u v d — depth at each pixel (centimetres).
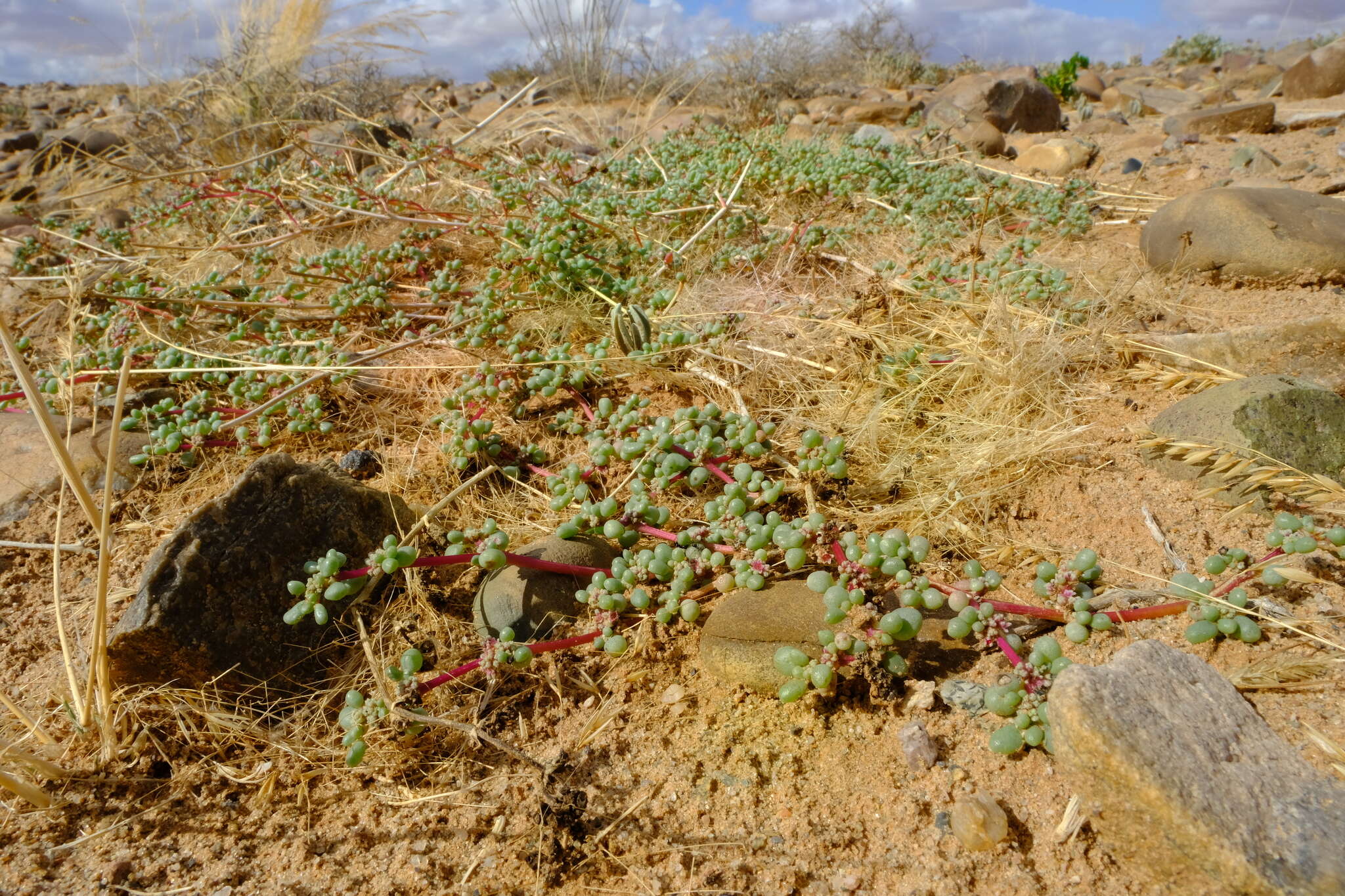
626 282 78
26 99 296
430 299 80
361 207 95
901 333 72
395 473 62
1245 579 44
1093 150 140
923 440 61
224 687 44
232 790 41
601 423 64
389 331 79
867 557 43
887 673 41
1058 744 34
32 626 52
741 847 37
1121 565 49
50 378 70
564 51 207
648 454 55
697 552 49
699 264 85
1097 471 57
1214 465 53
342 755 42
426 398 71
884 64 292
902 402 65
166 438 62
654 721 43
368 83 185
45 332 89
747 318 75
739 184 90
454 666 46
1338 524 50
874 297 74
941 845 36
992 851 35
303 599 46
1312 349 64
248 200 103
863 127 170
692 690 44
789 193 95
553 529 55
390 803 40
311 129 142
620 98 210
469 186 103
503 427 66
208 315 81
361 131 146
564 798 38
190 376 72
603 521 52
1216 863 31
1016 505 55
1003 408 62
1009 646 41
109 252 94
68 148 165
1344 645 40
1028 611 43
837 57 302
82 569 56
